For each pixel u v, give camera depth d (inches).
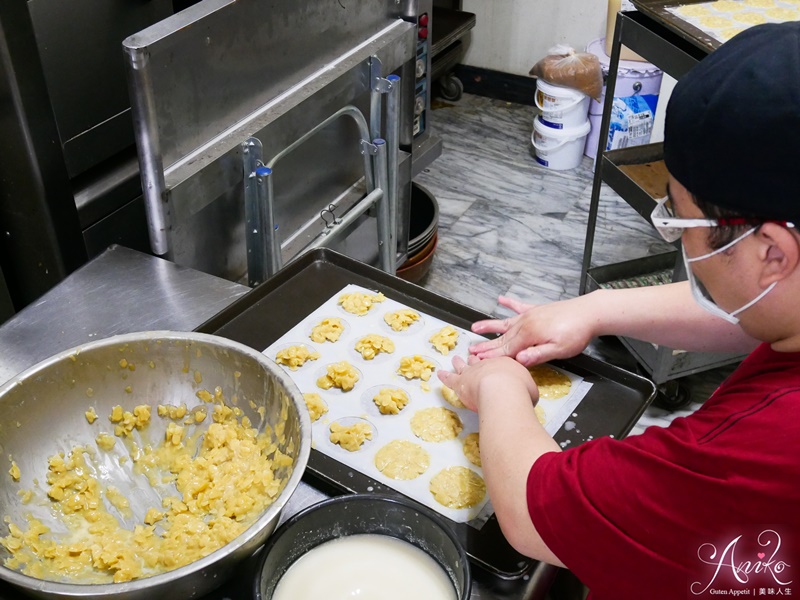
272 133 62.3
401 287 54.4
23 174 67.9
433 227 101.1
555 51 137.6
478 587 35.2
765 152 23.8
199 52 54.4
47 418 40.0
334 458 42.0
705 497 25.8
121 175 75.8
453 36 147.2
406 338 50.8
